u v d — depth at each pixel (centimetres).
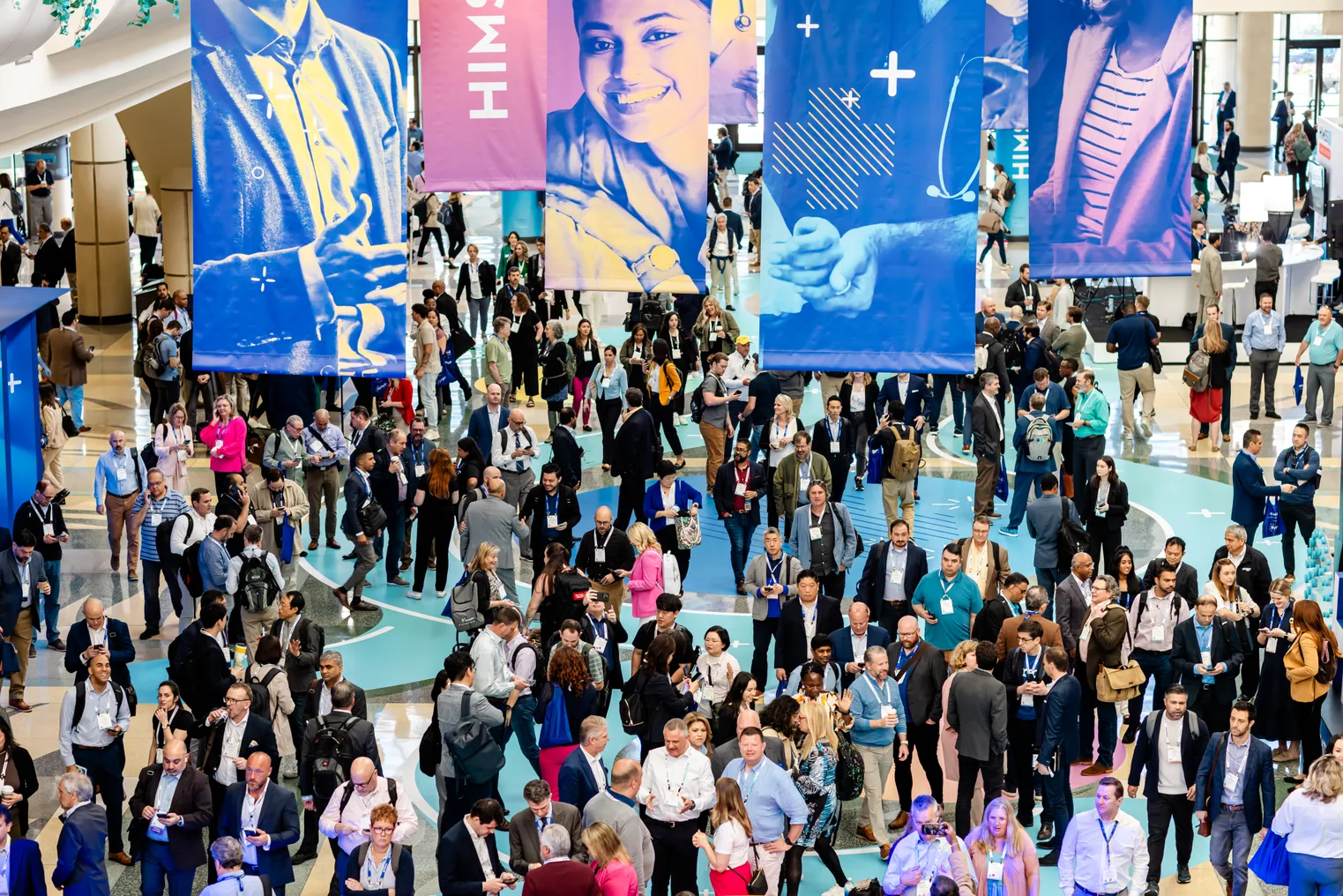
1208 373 2198
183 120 2648
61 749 1191
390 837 1020
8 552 1438
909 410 2161
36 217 3478
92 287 3014
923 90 1159
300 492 1741
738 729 1147
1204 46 4522
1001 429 1902
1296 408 2402
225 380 2308
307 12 1177
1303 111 4544
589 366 2333
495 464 1794
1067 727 1167
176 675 1275
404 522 1792
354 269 1194
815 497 1524
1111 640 1288
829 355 1188
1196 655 1292
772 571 1431
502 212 3366
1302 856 1059
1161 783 1134
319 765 1141
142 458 1831
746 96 1507
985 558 1430
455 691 1177
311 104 1184
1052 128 1222
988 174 3562
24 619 1460
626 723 1245
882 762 1212
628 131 1199
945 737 1216
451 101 1234
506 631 1261
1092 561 1362
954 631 1382
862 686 1203
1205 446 2238
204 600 1291
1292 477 1694
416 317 2292
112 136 2966
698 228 1205
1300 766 1333
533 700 1295
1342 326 2214
